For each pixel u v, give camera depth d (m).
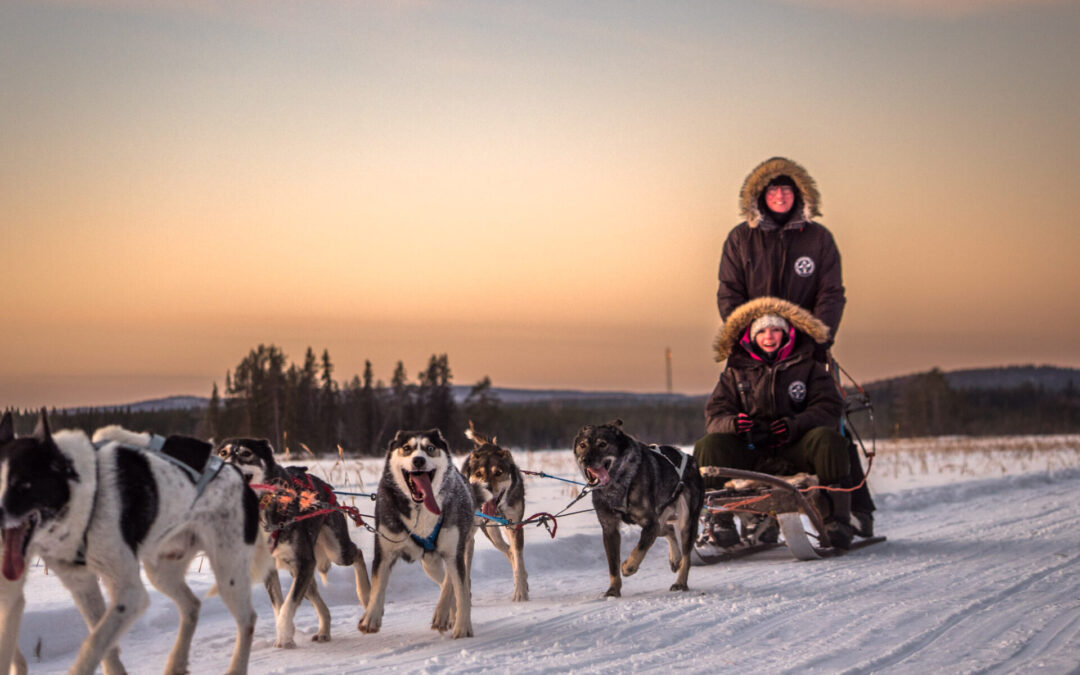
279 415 55.47
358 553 7.25
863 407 11.20
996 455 26.08
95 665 4.24
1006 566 8.78
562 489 15.75
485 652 5.80
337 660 5.66
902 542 10.90
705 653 5.69
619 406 90.31
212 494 4.91
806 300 11.53
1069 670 5.07
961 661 5.36
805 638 6.04
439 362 62.81
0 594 4.50
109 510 4.36
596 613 7.11
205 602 7.11
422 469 6.21
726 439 10.53
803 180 11.43
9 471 4.09
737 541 10.29
